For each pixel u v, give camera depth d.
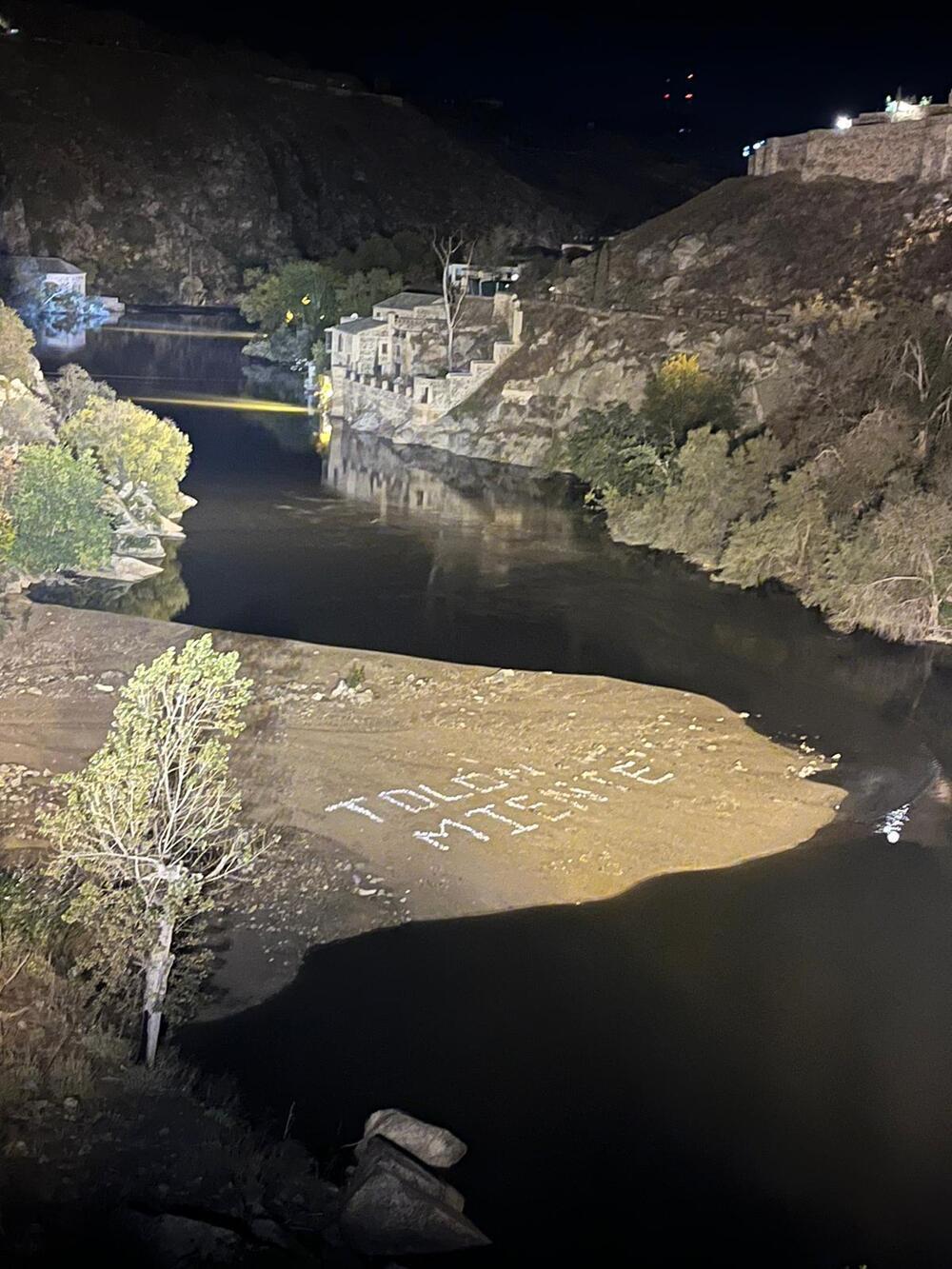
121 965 26.45
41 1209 20.52
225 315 189.38
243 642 52.16
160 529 69.50
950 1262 23.78
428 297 114.69
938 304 85.12
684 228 109.75
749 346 90.75
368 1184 22.78
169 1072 25.69
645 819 39.03
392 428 104.62
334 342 111.31
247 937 31.88
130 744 26.20
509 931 32.91
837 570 61.88
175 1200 21.48
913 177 101.44
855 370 81.56
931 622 58.91
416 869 35.41
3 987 26.31
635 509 76.56
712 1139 26.50
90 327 165.88
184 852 27.61
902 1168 26.03
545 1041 29.00
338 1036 28.58
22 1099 23.33
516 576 66.00
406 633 55.50
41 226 199.62
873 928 34.09
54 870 26.78
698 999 30.84
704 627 59.03
